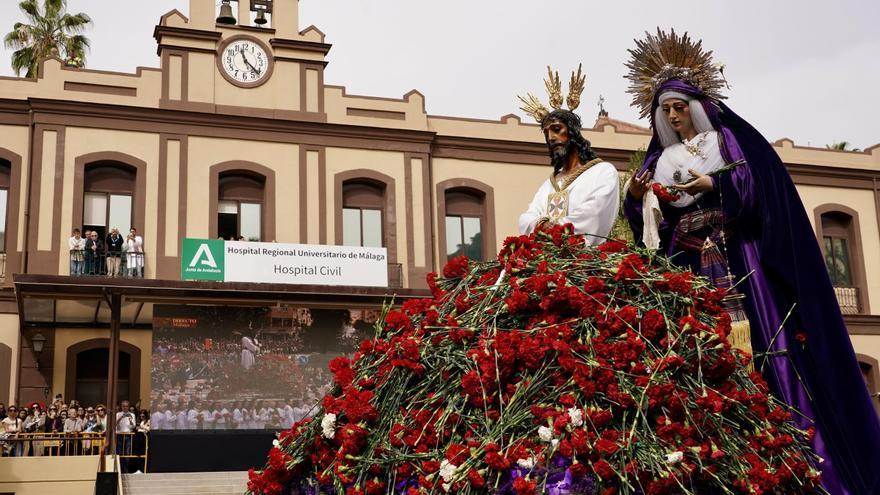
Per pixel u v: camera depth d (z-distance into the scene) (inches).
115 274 843.4
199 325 821.2
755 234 129.8
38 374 863.1
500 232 997.8
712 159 133.7
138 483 689.0
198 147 911.7
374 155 967.6
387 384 118.1
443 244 979.9
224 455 800.9
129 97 899.4
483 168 1008.2
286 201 928.3
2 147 863.1
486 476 100.0
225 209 922.1
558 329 109.2
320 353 849.5
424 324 120.8
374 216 965.8
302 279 837.8
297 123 943.7
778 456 108.7
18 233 857.5
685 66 140.8
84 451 732.7
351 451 113.3
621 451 99.0
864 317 1090.7
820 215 1120.2
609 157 1028.5
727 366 109.1
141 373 894.4
